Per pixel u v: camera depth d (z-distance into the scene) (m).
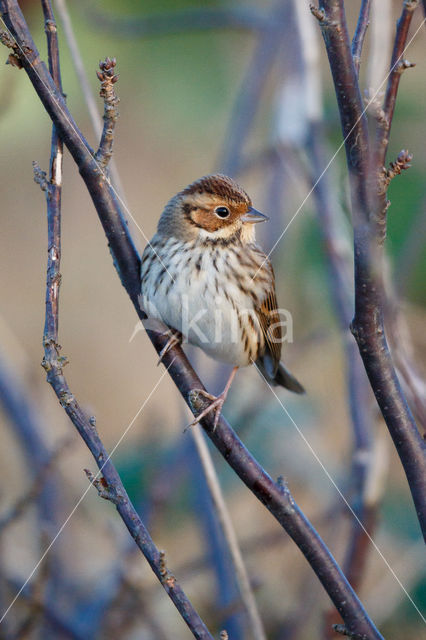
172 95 11.52
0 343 11.13
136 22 10.98
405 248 9.41
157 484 9.87
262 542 10.32
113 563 9.88
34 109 11.05
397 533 10.54
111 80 6.10
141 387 15.66
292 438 11.38
